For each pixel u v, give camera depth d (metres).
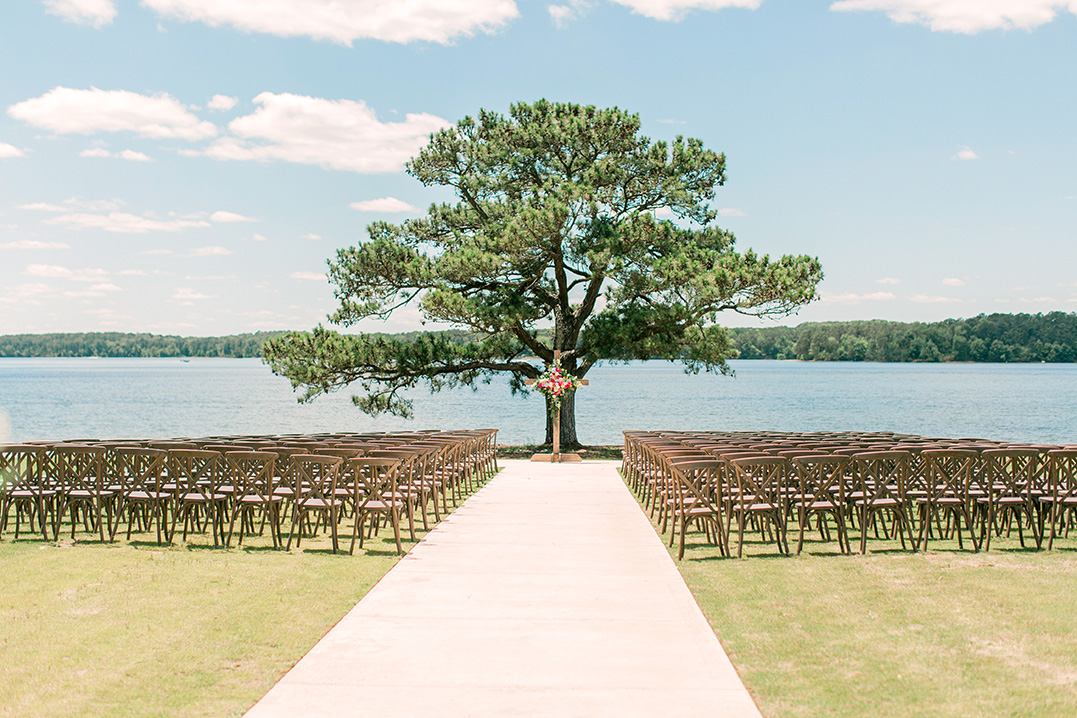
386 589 6.55
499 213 22.44
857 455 8.23
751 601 6.26
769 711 4.17
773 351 183.50
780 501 8.16
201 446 10.37
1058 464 8.36
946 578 7.01
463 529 9.41
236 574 7.10
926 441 12.03
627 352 22.48
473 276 20.78
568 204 20.39
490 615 5.82
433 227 23.97
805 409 57.53
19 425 42.69
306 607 6.03
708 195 23.22
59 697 4.34
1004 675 4.67
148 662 4.87
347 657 4.93
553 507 11.23
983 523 8.45
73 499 8.76
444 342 22.80
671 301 21.30
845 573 7.23
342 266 21.47
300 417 50.22
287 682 4.52
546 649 5.09
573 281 23.38
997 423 43.97
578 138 22.16
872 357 166.38
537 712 4.11
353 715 4.07
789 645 5.21
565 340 23.72
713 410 56.69
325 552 8.10
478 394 92.06
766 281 18.41
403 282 21.59
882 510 9.13
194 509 9.09
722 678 4.60
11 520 10.18
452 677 4.59
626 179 22.55
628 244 20.84
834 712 4.16
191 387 98.12
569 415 23.98
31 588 6.60
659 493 10.41
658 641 5.25
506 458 21.06
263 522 9.02
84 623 5.64
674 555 8.04
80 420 46.47
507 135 22.80
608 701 4.26
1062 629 5.52
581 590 6.54
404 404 23.58
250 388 95.56
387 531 9.30
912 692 4.42
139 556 7.88
